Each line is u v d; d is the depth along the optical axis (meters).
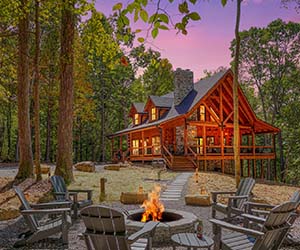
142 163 24.30
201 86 24.22
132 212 6.65
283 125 29.08
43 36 20.53
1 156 34.50
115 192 11.30
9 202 9.33
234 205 7.49
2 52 18.23
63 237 5.48
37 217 7.67
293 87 30.89
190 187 12.34
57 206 6.48
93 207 3.80
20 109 13.68
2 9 10.76
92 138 38.59
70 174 13.13
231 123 24.03
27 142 13.63
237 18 11.00
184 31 2.33
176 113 22.58
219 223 4.36
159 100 25.36
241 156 23.09
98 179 14.66
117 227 3.79
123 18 2.43
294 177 27.16
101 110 35.16
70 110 13.31
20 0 11.55
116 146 39.72
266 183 15.53
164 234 5.72
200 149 23.34
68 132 13.21
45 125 34.91
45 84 26.84
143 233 3.98
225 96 23.98
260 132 26.03
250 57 33.97
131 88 37.25
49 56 22.00
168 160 20.33
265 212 5.75
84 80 29.12
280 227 4.09
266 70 33.53
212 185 12.78
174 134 22.95
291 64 31.61
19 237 5.82
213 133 25.12
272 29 31.95
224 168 24.44
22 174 13.36
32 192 11.03
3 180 13.12
